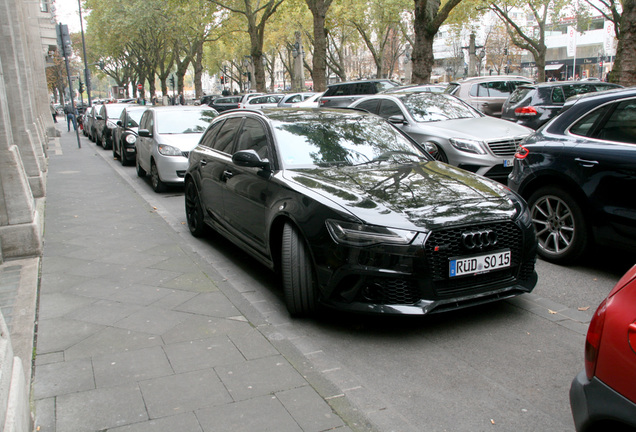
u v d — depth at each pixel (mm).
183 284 4914
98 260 5703
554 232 5453
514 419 2865
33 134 12609
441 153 9000
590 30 59156
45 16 25734
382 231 3648
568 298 4562
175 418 2809
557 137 5355
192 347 3631
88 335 3850
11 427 2219
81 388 3123
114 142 16375
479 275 3822
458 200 3994
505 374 3334
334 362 3508
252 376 3236
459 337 3850
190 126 11070
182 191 10750
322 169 4664
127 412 2873
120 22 44344
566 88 11438
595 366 1908
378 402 3031
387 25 38594
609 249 4926
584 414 1921
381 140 5293
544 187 5449
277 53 60750
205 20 40062
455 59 55125
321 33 25375
